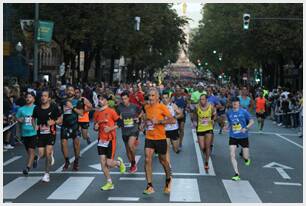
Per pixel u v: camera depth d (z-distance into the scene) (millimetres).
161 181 13320
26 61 46594
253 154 19297
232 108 14047
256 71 82062
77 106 14805
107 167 12266
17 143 21219
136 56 58312
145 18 47969
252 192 12133
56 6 39031
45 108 13188
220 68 91875
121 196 11422
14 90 22234
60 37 39969
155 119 11594
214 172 14875
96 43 43719
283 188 12773
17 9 40562
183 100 20062
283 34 47750
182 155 18312
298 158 18469
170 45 64750
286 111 33406
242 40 54438
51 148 13164
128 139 14617
